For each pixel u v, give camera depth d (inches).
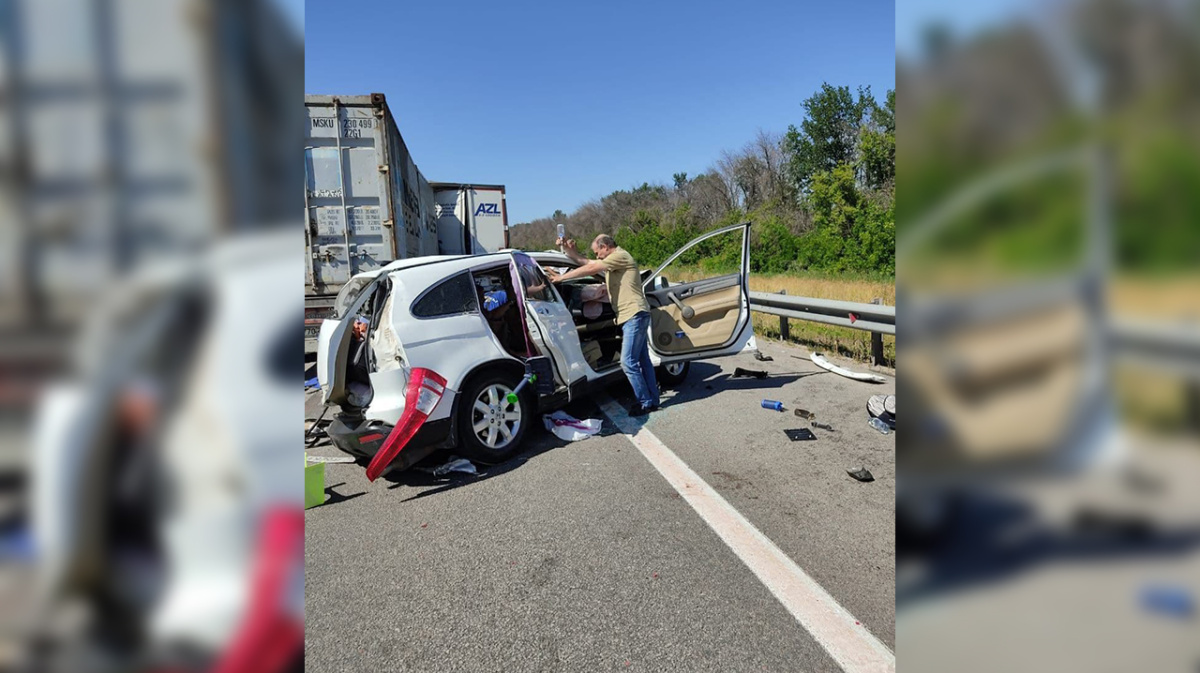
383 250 280.2
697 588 94.7
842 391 210.1
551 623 88.0
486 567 104.7
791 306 287.4
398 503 134.7
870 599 90.0
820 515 117.8
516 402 158.6
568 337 181.6
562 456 159.0
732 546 107.2
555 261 211.5
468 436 149.9
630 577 98.8
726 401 204.2
